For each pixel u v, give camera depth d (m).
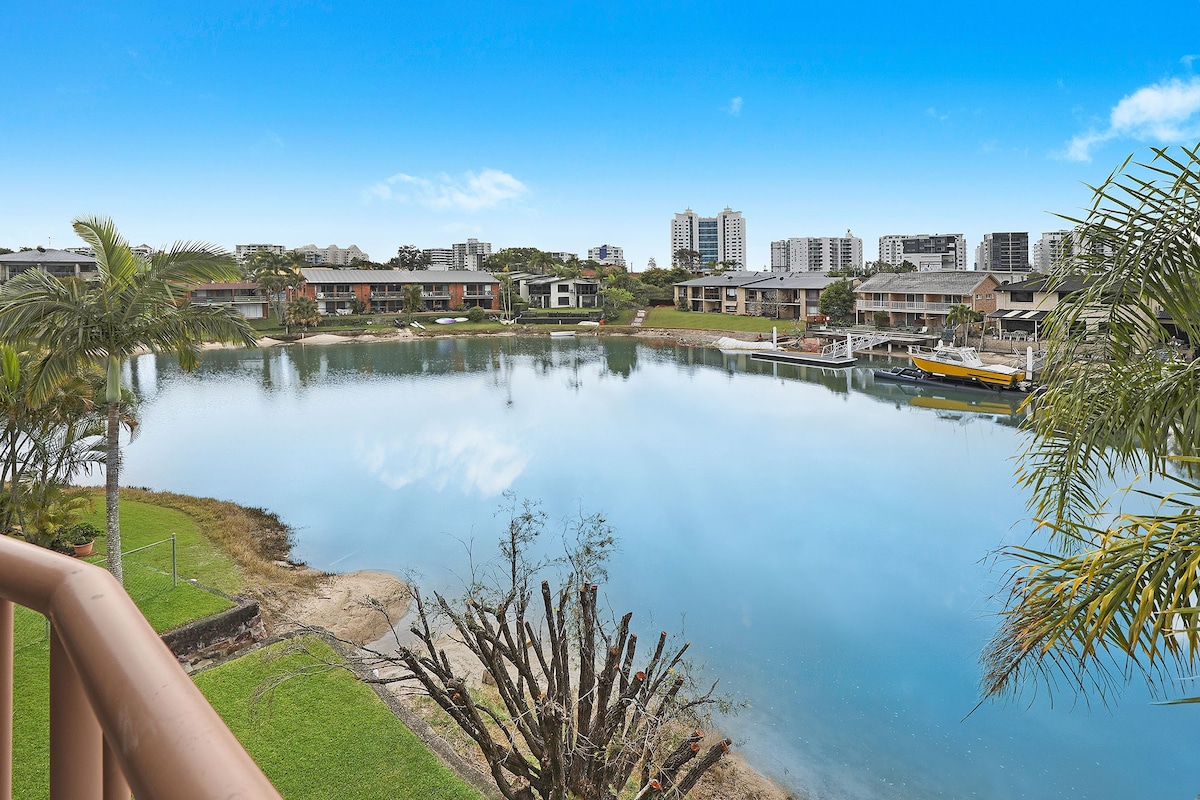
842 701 13.56
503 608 7.42
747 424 39.97
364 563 20.19
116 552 12.67
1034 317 58.44
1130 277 4.40
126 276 12.35
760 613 17.50
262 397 49.44
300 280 94.56
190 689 0.56
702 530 23.41
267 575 17.89
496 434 37.78
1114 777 11.40
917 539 22.61
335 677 10.97
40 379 11.95
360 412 44.03
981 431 37.34
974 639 15.99
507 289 101.38
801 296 85.62
